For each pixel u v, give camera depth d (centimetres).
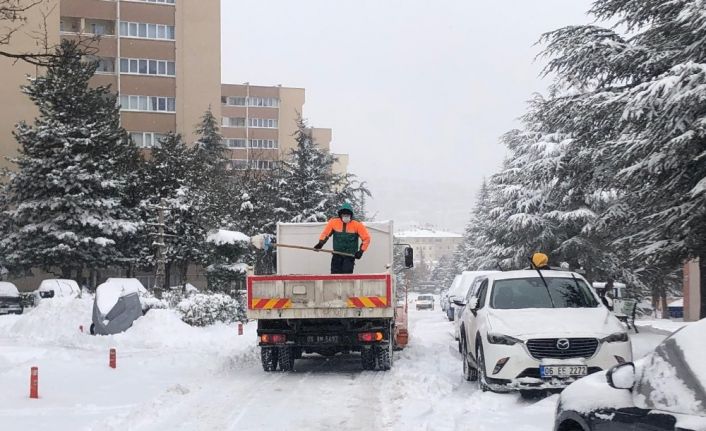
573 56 1469
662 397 392
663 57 1362
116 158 3350
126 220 3366
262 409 858
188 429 750
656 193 1377
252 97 9112
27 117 4081
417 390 970
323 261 1366
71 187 3184
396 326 1423
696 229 1324
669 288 3406
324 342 1148
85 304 1905
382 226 1352
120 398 905
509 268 3156
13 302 2866
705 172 1288
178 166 3466
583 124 1481
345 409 858
